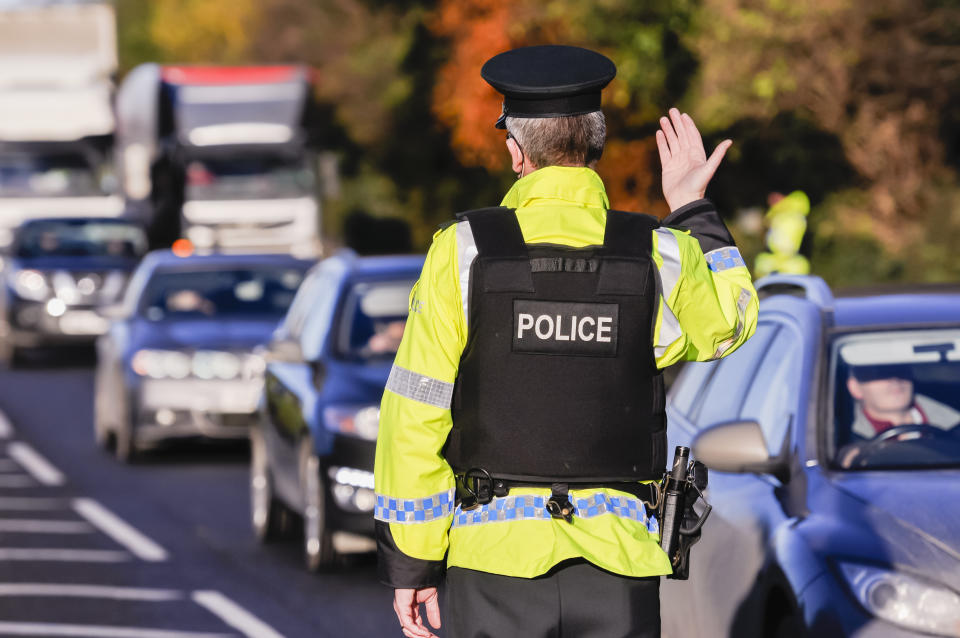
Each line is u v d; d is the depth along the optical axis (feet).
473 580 28.14
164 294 120.78
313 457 74.08
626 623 27.91
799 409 43.98
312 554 75.36
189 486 104.94
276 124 216.33
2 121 223.10
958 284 50.60
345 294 82.64
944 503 39.04
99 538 87.15
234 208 215.31
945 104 163.22
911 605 36.01
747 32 152.66
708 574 44.21
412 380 28.12
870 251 157.07
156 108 214.07
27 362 189.78
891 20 156.97
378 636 63.46
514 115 29.40
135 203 213.46
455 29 198.59
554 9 170.09
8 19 227.61
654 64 160.45
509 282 28.25
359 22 299.58
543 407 28.19
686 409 51.78
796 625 37.83
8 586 74.95
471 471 28.53
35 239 192.44
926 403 43.83
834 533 38.86
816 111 158.30
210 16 416.87
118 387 114.52
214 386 111.55
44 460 117.50
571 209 28.86
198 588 73.51
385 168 291.99
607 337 28.30
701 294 28.89
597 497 28.35
